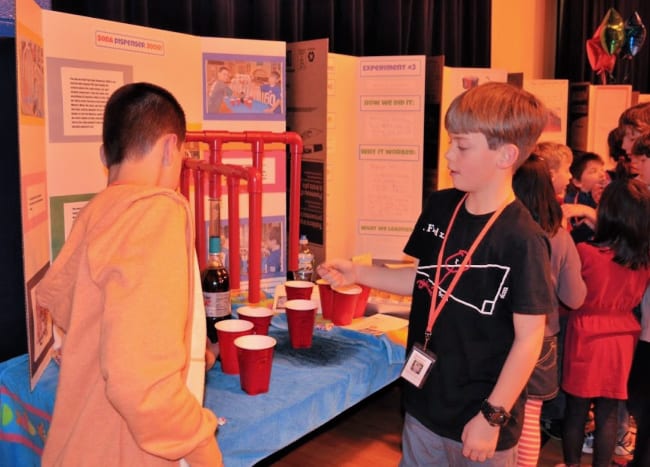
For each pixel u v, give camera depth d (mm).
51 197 1682
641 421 2039
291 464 2492
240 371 1381
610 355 2229
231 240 1933
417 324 1444
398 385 3150
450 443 1366
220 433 1190
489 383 1312
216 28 2609
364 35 3371
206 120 2160
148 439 921
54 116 1671
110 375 874
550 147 2555
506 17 4660
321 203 2596
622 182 2188
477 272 1319
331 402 1447
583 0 4910
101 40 1787
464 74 3113
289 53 2658
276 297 1997
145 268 931
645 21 5766
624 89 4117
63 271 1068
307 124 2621
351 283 1729
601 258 2199
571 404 2359
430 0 3689
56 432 1030
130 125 1105
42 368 1525
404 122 2695
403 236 2771
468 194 1410
